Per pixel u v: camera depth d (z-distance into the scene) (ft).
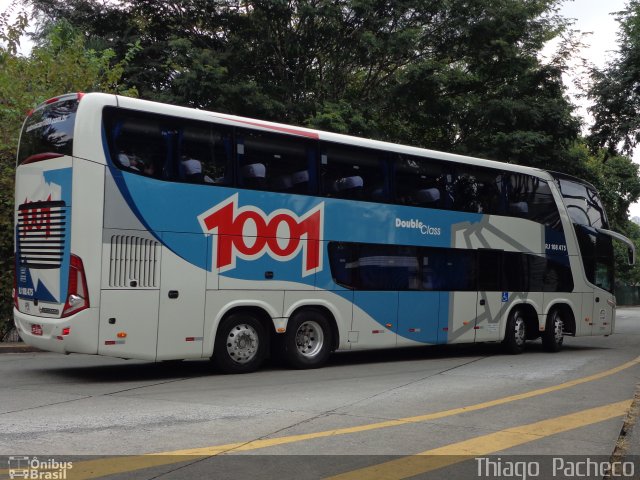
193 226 33.81
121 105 32.09
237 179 35.53
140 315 32.07
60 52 55.67
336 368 39.50
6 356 43.47
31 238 33.32
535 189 52.60
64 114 32.19
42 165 32.76
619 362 45.68
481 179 48.26
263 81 77.05
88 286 30.73
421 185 44.27
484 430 23.04
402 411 26.08
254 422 23.59
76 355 44.50
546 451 20.52
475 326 46.96
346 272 39.88
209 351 34.32
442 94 83.46
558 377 37.04
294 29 74.69
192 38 77.51
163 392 29.76
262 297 36.19
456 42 79.87
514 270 50.06
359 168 40.93
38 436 20.98
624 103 62.13
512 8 77.51
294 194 37.70
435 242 44.60
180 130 33.81
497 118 77.51
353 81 82.02
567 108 79.15
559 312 54.19
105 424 22.88
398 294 42.34
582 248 56.03
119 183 31.68
